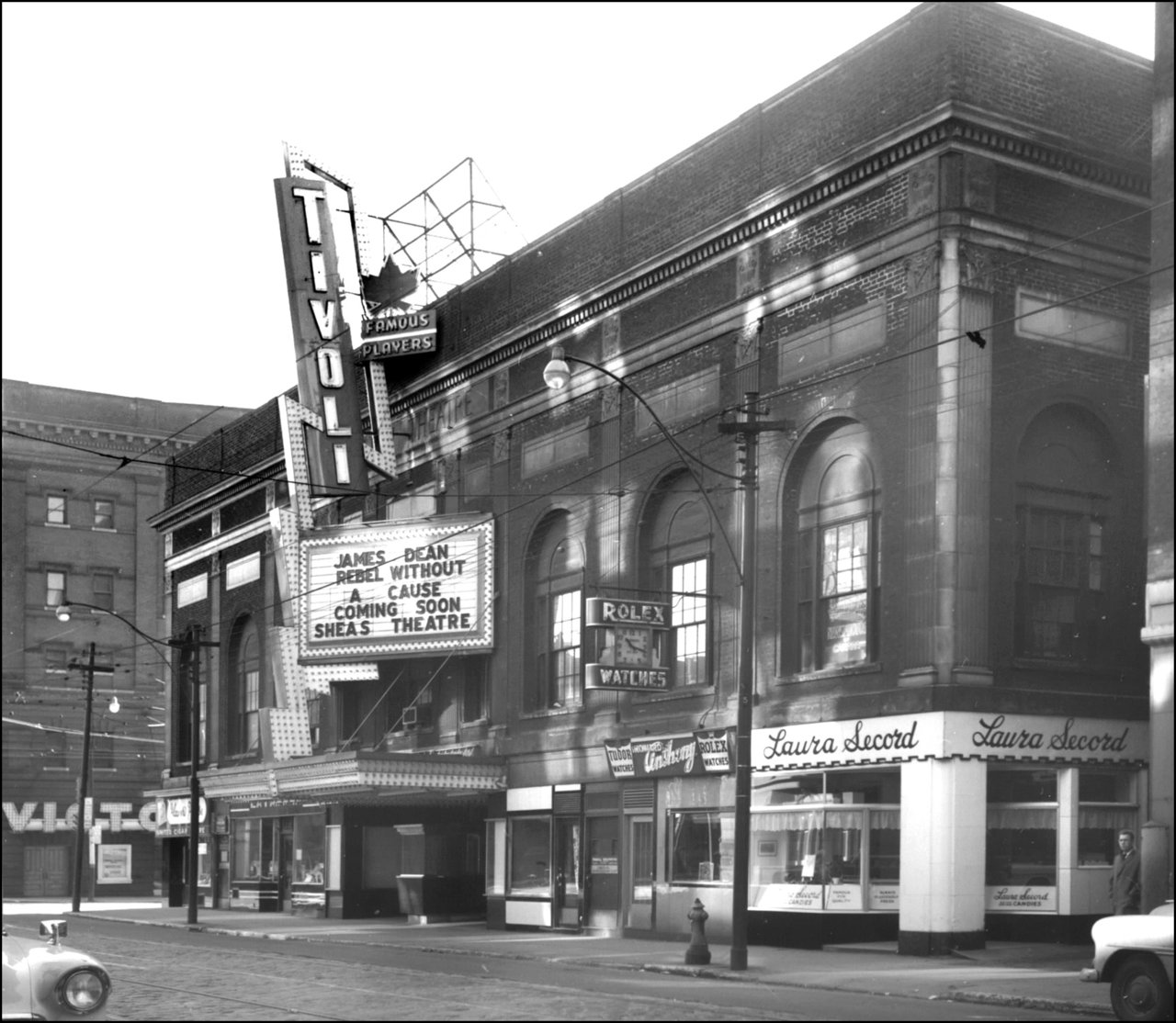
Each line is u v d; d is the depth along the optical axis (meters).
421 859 46.50
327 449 47.03
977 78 29.80
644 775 35.56
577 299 39.34
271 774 45.78
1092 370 30.72
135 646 79.69
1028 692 28.94
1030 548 30.08
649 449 37.03
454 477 45.09
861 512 31.14
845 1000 21.22
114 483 86.06
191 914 46.62
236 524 60.22
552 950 31.67
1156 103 25.73
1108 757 29.69
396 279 49.16
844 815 30.53
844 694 30.47
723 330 34.69
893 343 30.20
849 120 31.94
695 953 26.97
